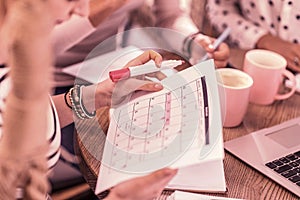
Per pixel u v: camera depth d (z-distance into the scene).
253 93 0.96
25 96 0.39
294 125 0.90
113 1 1.27
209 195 0.72
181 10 1.41
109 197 0.58
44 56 0.38
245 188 0.74
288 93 0.97
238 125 0.89
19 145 0.41
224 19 1.39
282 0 1.28
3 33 0.37
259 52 1.00
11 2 0.37
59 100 0.88
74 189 1.10
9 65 0.38
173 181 0.73
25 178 0.44
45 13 0.37
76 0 0.53
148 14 1.43
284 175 0.76
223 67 1.03
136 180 0.57
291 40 1.32
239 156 0.80
